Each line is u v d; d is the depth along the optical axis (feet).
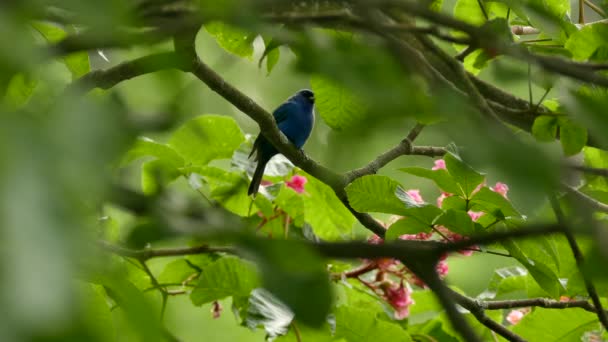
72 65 21.61
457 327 10.37
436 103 7.05
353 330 25.53
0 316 4.32
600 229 7.57
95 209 7.22
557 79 11.02
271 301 25.35
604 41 20.90
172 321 11.01
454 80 16.43
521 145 6.34
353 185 21.80
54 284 4.50
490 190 21.26
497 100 23.08
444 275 28.43
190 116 8.79
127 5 6.95
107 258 6.78
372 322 25.38
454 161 21.08
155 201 7.46
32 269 4.47
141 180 26.20
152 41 7.41
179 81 8.83
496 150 6.32
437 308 29.55
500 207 21.63
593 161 26.12
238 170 29.04
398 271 29.01
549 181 6.16
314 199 29.86
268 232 29.30
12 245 4.51
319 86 19.88
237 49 23.62
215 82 22.44
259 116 23.94
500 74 10.87
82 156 5.26
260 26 7.33
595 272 7.41
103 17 6.12
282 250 6.56
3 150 4.94
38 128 5.25
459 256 27.78
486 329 28.66
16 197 4.73
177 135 28.91
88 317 5.04
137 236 7.20
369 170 26.35
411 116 7.09
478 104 14.88
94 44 6.86
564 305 24.90
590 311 24.64
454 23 8.47
